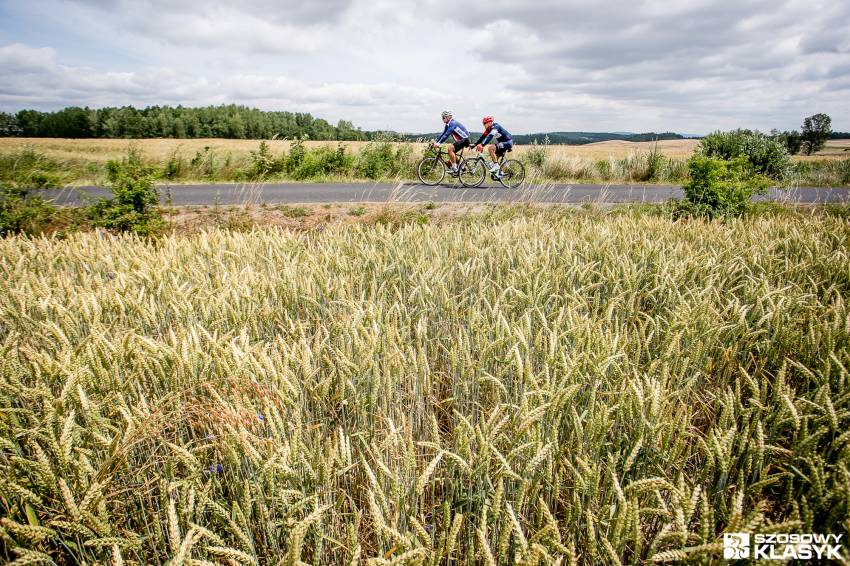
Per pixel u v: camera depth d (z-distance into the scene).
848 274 3.84
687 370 2.70
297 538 1.20
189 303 3.04
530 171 15.91
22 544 1.51
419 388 2.47
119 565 1.34
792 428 1.99
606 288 3.83
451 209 9.37
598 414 1.84
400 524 1.62
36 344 2.96
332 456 1.61
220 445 1.84
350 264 4.37
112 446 1.68
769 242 5.05
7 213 7.06
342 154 16.83
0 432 1.88
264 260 4.64
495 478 1.62
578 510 1.59
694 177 8.69
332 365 2.26
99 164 15.91
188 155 17.53
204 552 1.70
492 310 2.91
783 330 2.74
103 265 4.48
